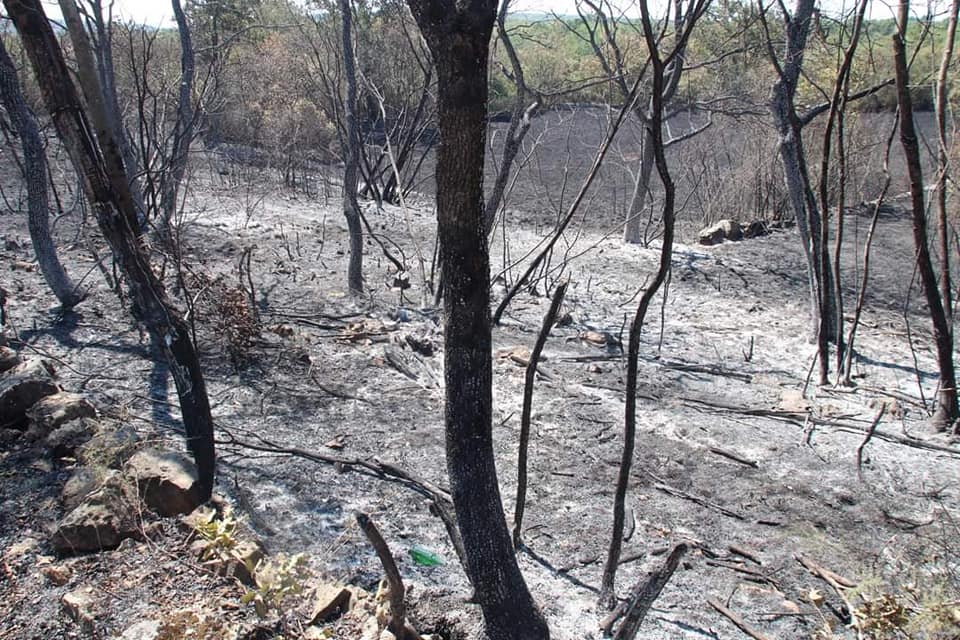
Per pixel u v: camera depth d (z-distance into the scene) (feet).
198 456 13.32
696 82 43.14
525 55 47.09
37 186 21.48
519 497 12.95
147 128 34.55
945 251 19.76
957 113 27.32
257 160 52.90
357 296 27.09
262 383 19.31
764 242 42.29
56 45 11.37
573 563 13.44
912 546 14.46
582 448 17.60
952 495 16.48
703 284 33.55
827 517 15.39
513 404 19.54
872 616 10.96
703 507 15.56
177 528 12.80
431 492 14.92
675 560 9.09
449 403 9.63
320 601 11.34
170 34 53.36
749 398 21.50
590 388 21.13
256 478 15.01
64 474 14.10
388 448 16.79
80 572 11.64
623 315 28.43
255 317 21.38
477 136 8.62
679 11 27.30
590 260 35.78
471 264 9.12
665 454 17.60
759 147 46.47
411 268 32.22
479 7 8.15
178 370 12.93
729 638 11.86
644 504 15.51
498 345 23.93
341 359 21.36
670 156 63.00
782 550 14.25
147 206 31.48
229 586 11.51
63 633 10.61
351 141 26.61
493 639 10.26
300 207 42.98
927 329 29.12
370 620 11.07
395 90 50.19
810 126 46.34
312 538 13.43
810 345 26.61
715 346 25.98
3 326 20.62
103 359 19.51
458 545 11.17
